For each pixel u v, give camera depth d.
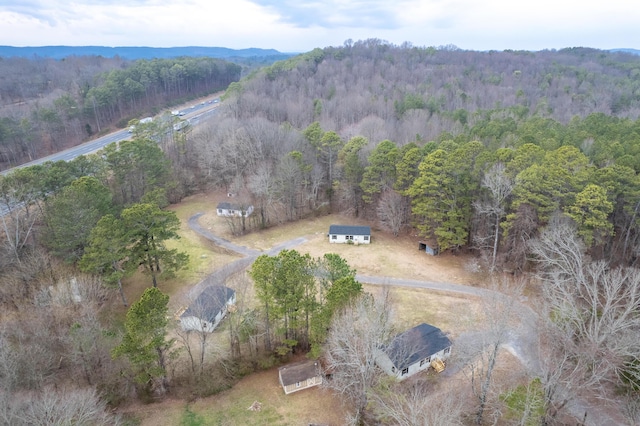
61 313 36.25
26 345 32.69
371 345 29.92
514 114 90.69
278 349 36.88
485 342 30.00
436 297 46.75
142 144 68.50
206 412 32.59
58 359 34.00
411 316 43.12
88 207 47.50
